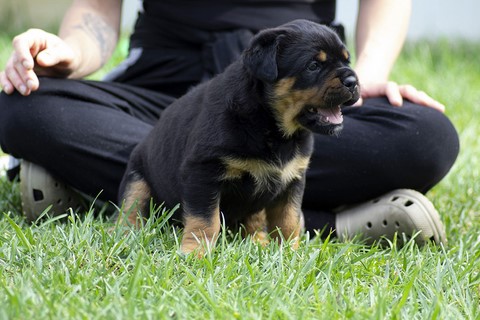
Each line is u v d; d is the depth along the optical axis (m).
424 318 3.57
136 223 4.95
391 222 5.18
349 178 5.35
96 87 5.67
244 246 4.43
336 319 3.49
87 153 5.38
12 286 3.65
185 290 3.76
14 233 4.58
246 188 4.77
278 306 3.59
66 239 4.39
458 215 5.84
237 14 6.01
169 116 5.04
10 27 13.72
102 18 6.43
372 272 4.26
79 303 3.46
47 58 5.32
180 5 6.11
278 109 4.60
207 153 4.54
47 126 5.28
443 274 4.19
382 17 6.32
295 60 4.58
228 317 3.38
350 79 4.53
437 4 15.06
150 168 5.11
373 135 5.27
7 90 5.32
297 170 4.87
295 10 6.12
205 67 6.04
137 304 3.52
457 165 7.11
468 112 9.09
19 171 5.91
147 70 6.18
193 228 4.59
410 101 5.52
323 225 5.50
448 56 11.83
